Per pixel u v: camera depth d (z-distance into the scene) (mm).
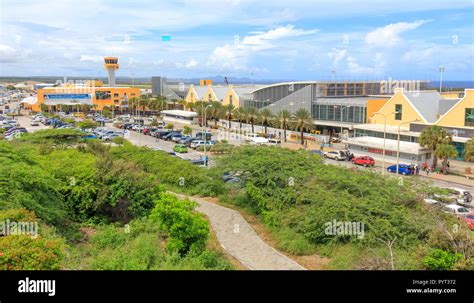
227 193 34562
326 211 23672
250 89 102438
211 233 25750
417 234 21891
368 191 25953
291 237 24078
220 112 85750
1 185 23922
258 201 28969
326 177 28016
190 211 23609
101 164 31578
